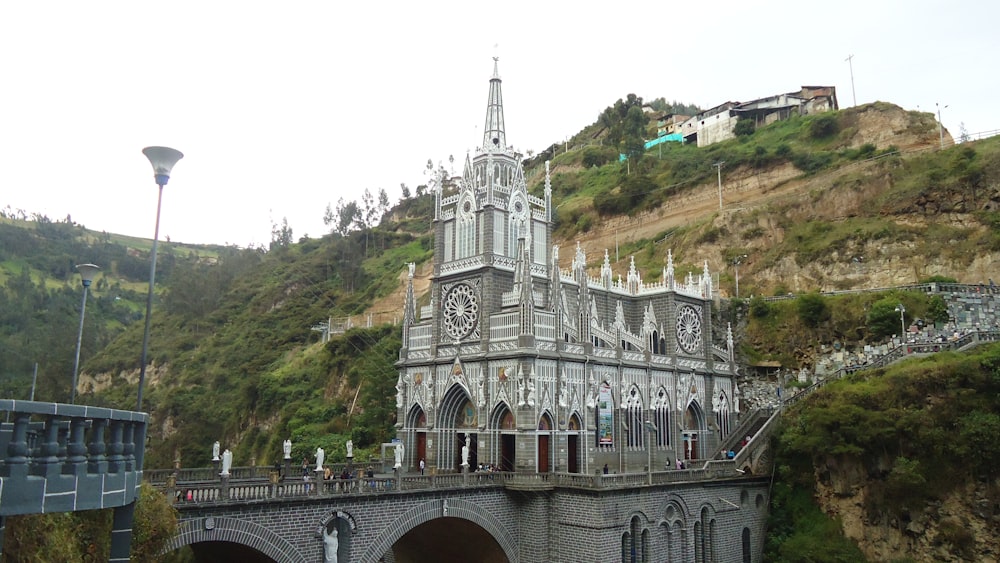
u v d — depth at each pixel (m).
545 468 62.97
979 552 58.22
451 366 68.19
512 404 62.06
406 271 166.38
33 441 19.69
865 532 64.56
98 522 27.70
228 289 197.12
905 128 127.62
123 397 154.62
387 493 50.84
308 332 155.12
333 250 195.38
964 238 97.62
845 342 87.00
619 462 70.19
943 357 66.75
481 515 57.62
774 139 148.75
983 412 60.69
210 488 42.34
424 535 64.06
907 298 85.56
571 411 65.69
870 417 64.62
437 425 68.38
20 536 23.20
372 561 50.03
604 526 56.19
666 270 83.56
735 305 96.31
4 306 188.12
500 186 70.44
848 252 104.56
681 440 78.38
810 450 68.19
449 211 73.06
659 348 81.31
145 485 35.59
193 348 166.62
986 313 84.44
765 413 83.31
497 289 67.31
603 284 80.19
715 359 88.06
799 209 117.38
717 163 140.50
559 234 155.12
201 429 134.62
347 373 123.50
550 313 65.25
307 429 113.81
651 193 145.50
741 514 69.56
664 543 61.97
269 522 44.75
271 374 135.75
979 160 102.44
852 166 121.69
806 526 68.38
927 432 61.53
